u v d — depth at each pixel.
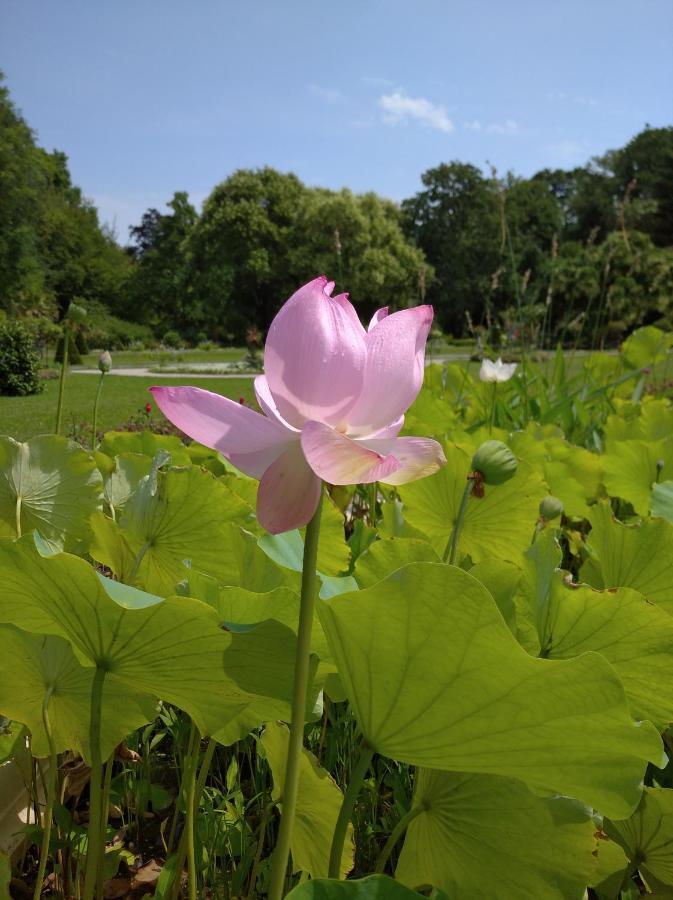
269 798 1.40
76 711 1.00
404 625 0.71
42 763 1.37
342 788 1.39
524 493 1.64
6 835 1.25
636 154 31.58
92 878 0.88
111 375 21.22
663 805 0.98
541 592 1.13
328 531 1.34
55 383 17.33
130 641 0.78
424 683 0.73
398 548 1.10
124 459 1.45
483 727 0.74
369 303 35.16
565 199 47.22
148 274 50.84
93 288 48.84
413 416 3.20
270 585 1.10
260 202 41.56
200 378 19.94
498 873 0.88
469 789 0.89
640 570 1.40
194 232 43.47
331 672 0.92
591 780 0.76
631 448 2.42
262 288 43.06
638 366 5.40
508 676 0.70
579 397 4.50
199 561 1.26
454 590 0.67
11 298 35.62
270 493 0.69
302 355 0.69
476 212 35.62
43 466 1.27
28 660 0.96
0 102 33.72
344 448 0.64
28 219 36.50
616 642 1.08
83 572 0.73
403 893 0.67
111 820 1.45
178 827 1.42
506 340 6.52
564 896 0.86
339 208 34.00
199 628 0.75
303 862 1.08
